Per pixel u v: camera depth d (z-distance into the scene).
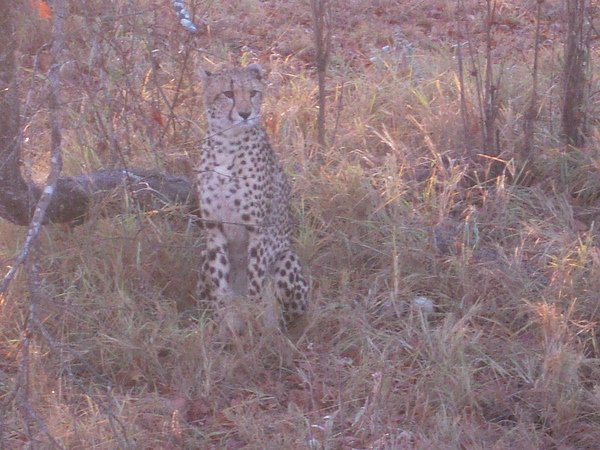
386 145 8.65
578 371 6.11
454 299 6.91
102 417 5.39
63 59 6.48
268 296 6.36
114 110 6.38
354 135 8.57
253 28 11.87
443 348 6.10
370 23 12.25
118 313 6.23
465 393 5.82
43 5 5.47
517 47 11.05
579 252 6.95
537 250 7.41
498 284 7.00
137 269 6.55
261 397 5.86
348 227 7.42
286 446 5.30
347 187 7.60
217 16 11.52
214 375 5.95
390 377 5.90
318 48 8.20
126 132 6.66
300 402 5.88
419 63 10.25
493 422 5.79
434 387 5.88
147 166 7.63
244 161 6.45
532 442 5.50
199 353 6.02
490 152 8.34
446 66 10.07
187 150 7.61
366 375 5.99
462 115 8.45
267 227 6.64
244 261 6.90
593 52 10.72
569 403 5.70
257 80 6.53
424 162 8.41
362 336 6.38
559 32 11.87
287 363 6.24
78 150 7.71
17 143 5.55
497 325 6.65
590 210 8.05
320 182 7.66
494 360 6.27
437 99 9.24
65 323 6.17
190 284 6.92
